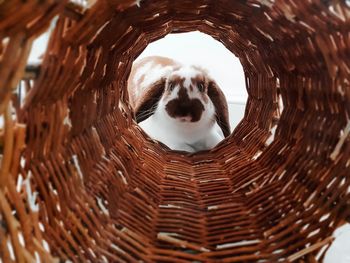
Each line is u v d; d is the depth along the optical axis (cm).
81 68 41
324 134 48
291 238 46
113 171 56
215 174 68
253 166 64
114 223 48
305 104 55
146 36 69
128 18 51
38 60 35
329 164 46
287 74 60
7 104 26
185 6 58
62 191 40
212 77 103
